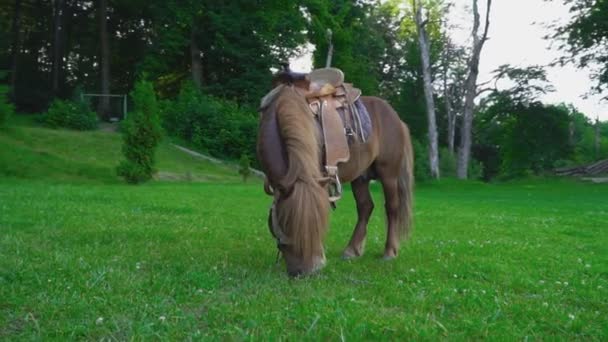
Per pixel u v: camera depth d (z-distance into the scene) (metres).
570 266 6.70
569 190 27.38
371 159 6.60
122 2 42.94
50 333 3.68
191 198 14.90
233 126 35.22
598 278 6.05
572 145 43.72
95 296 4.50
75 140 30.30
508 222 11.95
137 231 8.13
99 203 12.42
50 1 44.47
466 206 16.80
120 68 46.56
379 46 53.97
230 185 23.64
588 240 9.46
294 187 4.80
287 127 5.08
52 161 25.58
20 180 22.06
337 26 43.81
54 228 8.21
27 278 4.99
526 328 4.07
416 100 52.88
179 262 6.02
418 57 49.88
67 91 42.16
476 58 33.53
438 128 56.09
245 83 40.72
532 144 40.56
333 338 3.71
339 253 7.24
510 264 6.72
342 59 44.72
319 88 6.00
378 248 7.73
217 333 3.74
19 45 43.38
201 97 37.59
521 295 5.23
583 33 33.97
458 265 6.42
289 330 3.86
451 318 4.29
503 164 47.78
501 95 39.16
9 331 3.74
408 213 7.09
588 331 4.09
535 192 26.09
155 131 23.50
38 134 29.83
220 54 40.91
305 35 44.50
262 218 10.75
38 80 43.41
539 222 12.14
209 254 6.63
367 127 6.43
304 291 4.85
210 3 40.12
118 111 40.09
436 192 26.02
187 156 32.47
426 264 6.54
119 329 3.79
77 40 46.47
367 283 5.40
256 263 6.14
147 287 4.90
